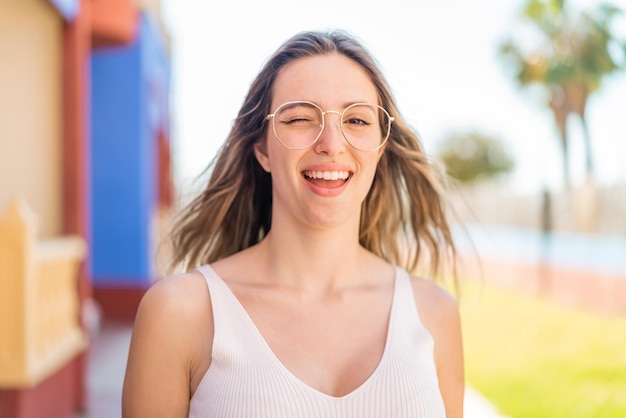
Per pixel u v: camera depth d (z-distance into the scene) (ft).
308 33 6.56
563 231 100.12
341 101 6.22
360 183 6.37
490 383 20.99
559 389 20.03
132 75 32.30
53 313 16.02
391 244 8.00
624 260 61.93
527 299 45.11
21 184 15.89
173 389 6.07
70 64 18.60
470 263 74.02
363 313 6.42
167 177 54.39
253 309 6.25
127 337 27.94
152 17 36.29
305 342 6.14
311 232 6.41
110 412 17.85
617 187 89.56
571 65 92.73
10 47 15.34
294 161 6.20
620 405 18.17
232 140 7.13
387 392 5.90
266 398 5.74
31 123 16.56
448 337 6.73
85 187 19.16
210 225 7.46
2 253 13.92
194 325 6.14
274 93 6.45
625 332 30.19
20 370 13.89
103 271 32.01
